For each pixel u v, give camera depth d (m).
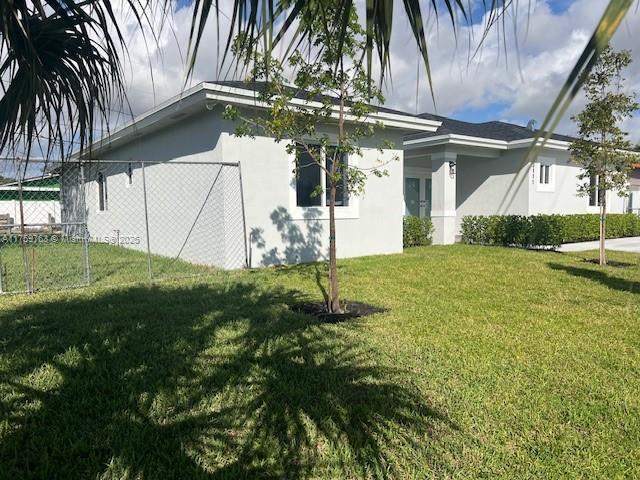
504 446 2.38
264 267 8.23
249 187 8.03
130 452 2.32
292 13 1.05
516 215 12.44
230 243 7.95
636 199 17.27
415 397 2.90
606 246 12.62
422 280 6.99
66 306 5.27
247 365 3.43
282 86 4.64
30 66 1.54
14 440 2.42
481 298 5.78
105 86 1.73
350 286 6.51
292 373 3.29
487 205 13.96
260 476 2.15
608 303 5.54
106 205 13.88
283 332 4.24
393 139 10.02
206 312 4.96
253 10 0.98
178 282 6.84
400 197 10.32
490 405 2.81
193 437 2.46
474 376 3.25
